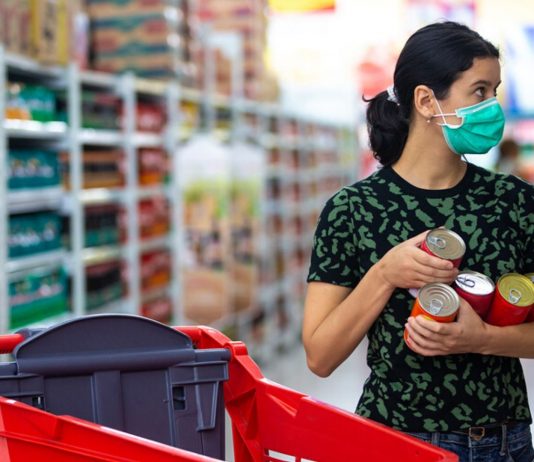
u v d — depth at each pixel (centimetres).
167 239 658
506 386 210
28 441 176
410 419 208
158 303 635
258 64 807
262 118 830
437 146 212
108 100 566
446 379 206
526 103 1241
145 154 620
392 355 210
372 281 205
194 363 207
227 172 657
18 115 457
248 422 216
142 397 204
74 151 511
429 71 207
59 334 197
